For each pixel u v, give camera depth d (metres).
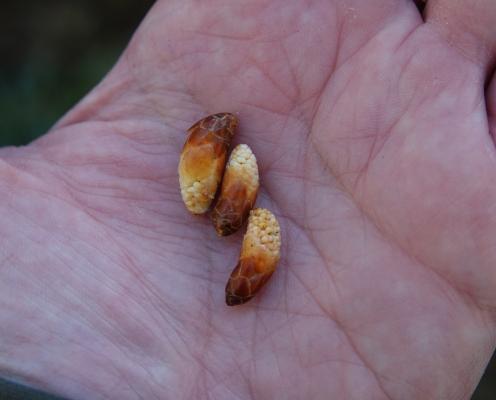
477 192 0.16
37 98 0.31
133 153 0.19
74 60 0.33
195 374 0.17
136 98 0.20
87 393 0.16
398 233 0.17
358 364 0.17
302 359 0.17
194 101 0.19
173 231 0.18
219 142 0.18
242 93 0.18
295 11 0.18
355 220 0.17
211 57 0.19
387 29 0.17
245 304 0.17
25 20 0.33
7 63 0.32
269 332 0.17
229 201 0.18
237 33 0.18
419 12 0.17
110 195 0.19
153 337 0.17
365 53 0.17
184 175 0.18
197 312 0.17
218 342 0.17
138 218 0.18
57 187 0.18
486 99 0.17
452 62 0.16
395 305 0.17
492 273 0.16
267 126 0.18
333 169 0.17
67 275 0.17
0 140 0.30
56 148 0.19
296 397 0.17
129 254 0.18
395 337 0.17
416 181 0.16
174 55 0.19
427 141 0.16
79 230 0.18
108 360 0.17
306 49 0.18
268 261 0.17
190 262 0.18
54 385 0.16
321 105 0.18
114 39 0.33
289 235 0.18
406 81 0.17
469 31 0.16
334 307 0.17
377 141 0.17
